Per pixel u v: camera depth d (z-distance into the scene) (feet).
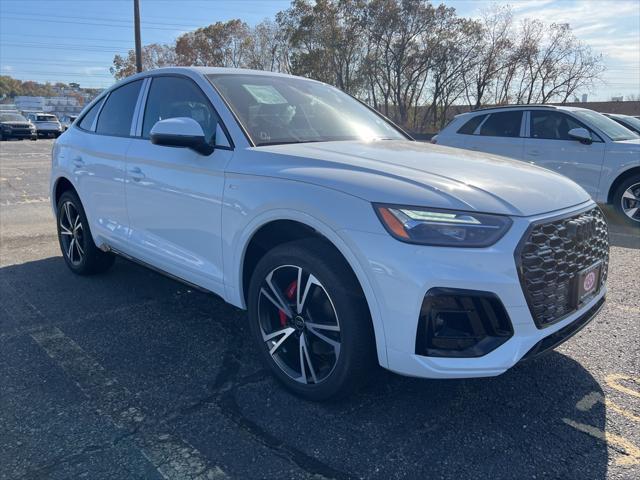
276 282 9.13
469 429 8.23
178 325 12.25
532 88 126.82
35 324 12.27
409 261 7.24
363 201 7.71
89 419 8.48
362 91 140.56
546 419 8.50
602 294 9.27
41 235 21.50
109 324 12.28
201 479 7.13
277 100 11.66
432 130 135.85
